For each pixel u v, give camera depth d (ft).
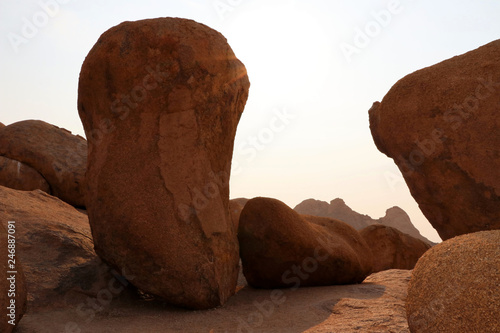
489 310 6.72
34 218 16.48
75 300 13.87
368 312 12.32
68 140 30.17
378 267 28.84
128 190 13.15
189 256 13.21
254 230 16.20
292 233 16.03
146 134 13.51
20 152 28.04
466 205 12.86
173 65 13.62
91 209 13.71
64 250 15.26
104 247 13.41
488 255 7.24
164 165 13.34
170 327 12.05
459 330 6.95
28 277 13.78
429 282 7.78
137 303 14.46
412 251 29.40
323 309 13.14
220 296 13.91
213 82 14.10
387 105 14.12
